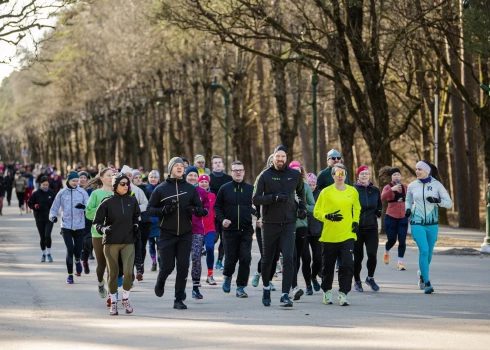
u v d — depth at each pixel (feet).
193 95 259.80
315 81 165.58
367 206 70.59
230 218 69.26
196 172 73.72
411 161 270.87
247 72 240.94
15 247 119.44
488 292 69.41
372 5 130.21
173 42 231.91
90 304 64.69
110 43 315.99
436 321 54.54
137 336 49.98
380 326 52.70
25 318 57.47
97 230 59.41
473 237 132.05
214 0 140.56
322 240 63.52
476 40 125.59
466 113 174.19
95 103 402.31
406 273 84.17
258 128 310.04
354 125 164.04
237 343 47.34
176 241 62.54
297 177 62.59
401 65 167.63
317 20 156.87
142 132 334.65
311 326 53.06
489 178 153.69
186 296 68.44
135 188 80.94
